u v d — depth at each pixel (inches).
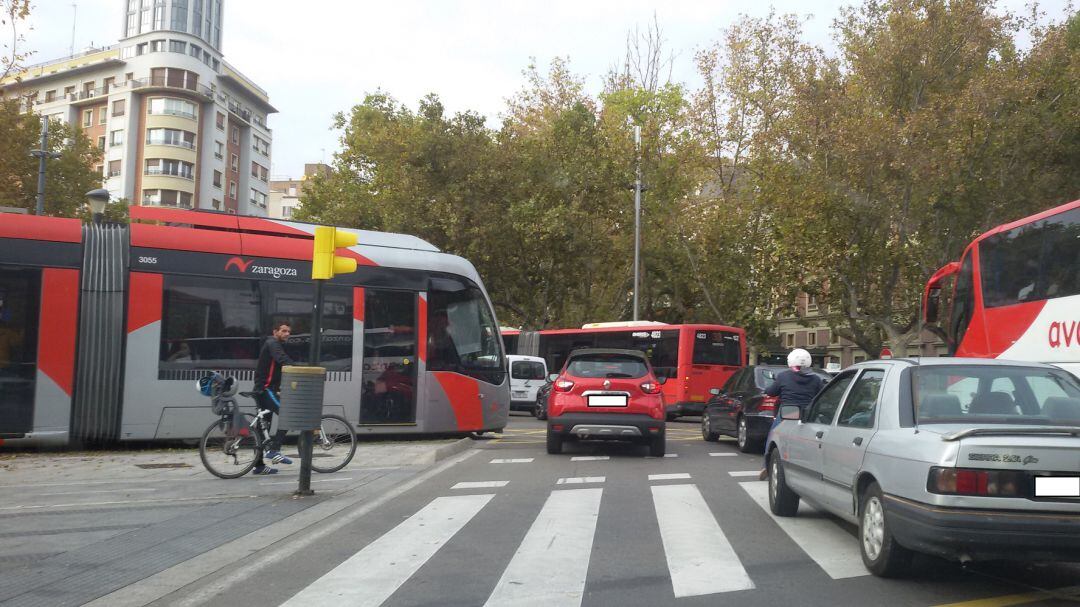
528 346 1454.2
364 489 410.0
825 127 1119.6
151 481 427.8
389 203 1417.3
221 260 606.9
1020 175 1094.4
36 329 557.3
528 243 1451.8
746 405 625.0
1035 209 1096.2
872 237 1146.0
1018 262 486.6
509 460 550.0
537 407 1142.3
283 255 626.2
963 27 1109.1
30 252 562.3
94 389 566.3
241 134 3334.2
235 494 386.9
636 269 1519.4
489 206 1422.2
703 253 1609.3
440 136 1384.1
